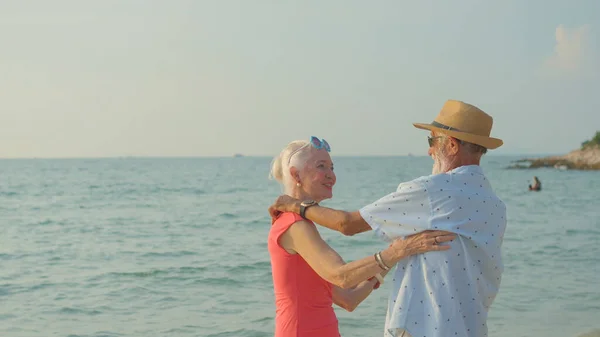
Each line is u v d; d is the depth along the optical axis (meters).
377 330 7.85
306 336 3.22
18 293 10.39
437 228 2.98
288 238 3.22
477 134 3.12
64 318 8.77
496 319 8.41
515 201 34.38
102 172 98.25
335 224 3.11
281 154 3.40
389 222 3.04
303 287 3.24
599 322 8.19
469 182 3.07
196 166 147.88
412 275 3.02
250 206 30.89
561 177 68.75
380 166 129.88
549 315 8.59
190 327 8.23
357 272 3.02
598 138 95.44
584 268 12.33
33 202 34.25
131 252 15.20
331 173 3.35
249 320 8.55
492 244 3.04
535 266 12.66
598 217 24.34
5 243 17.28
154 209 29.14
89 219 24.30
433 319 2.95
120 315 8.91
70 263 13.58
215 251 15.23
